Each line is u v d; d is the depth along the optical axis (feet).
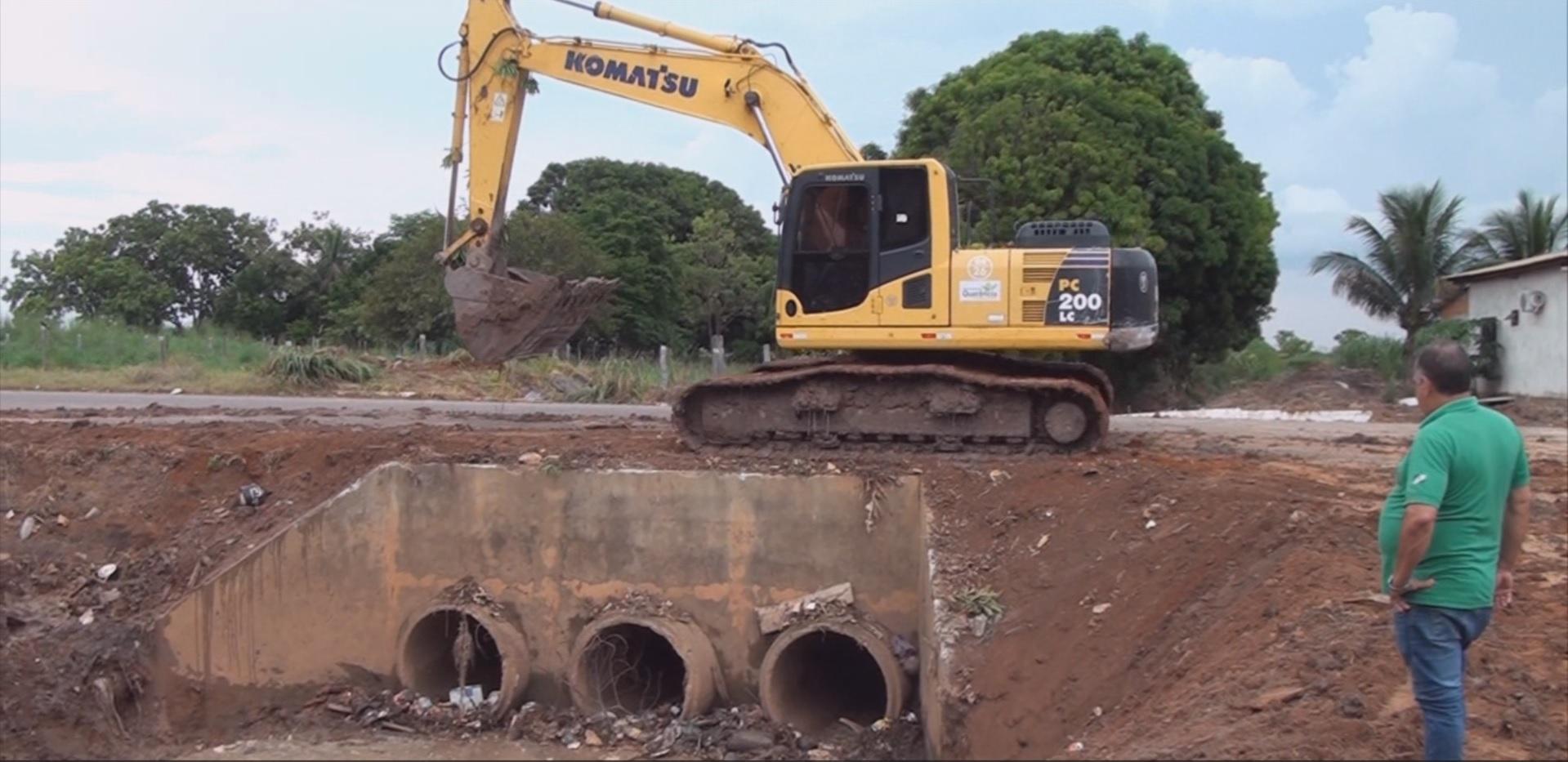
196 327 129.39
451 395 79.00
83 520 41.06
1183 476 34.94
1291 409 87.40
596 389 82.02
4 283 155.43
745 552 38.42
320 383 78.79
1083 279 38.86
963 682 30.63
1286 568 28.07
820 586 37.99
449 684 41.57
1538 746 20.71
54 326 96.43
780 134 43.14
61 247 158.20
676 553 38.91
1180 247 91.71
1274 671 24.30
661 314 136.05
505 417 55.06
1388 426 57.31
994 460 38.32
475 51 45.55
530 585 39.96
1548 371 78.13
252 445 42.80
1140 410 102.32
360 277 149.59
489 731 37.78
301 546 39.73
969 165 88.02
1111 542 32.99
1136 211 86.99
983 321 39.19
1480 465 18.89
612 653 39.60
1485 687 22.40
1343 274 104.32
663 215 163.12
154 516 41.06
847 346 40.29
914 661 36.58
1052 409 38.96
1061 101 90.74
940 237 39.55
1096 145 87.35
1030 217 85.81
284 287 157.48
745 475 38.37
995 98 93.56
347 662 40.24
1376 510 31.04
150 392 72.08
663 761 34.94
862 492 37.65
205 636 38.52
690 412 41.47
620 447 41.86
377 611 40.60
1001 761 28.66
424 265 119.96
